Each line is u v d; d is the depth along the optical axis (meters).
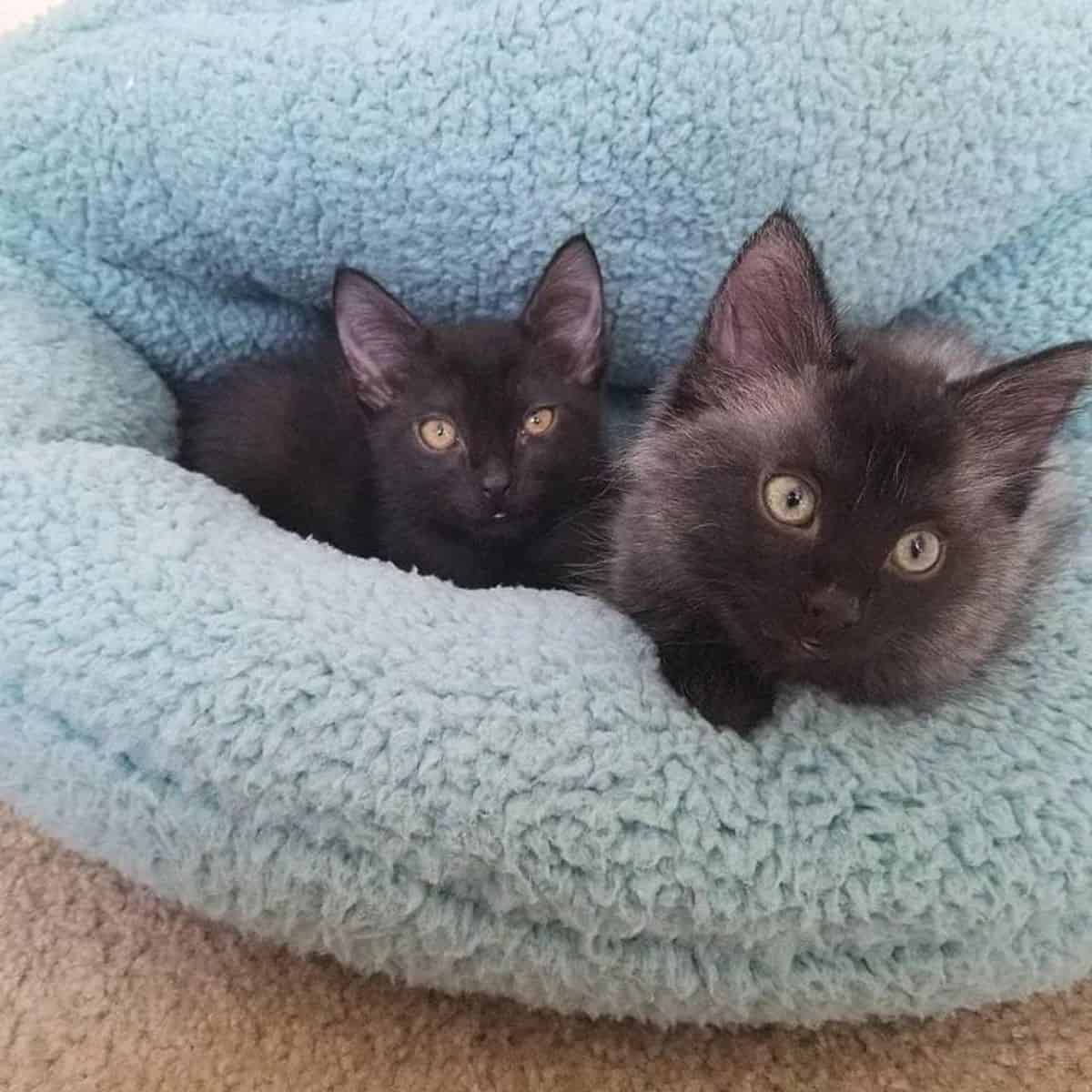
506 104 0.29
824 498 0.23
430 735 0.23
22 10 0.41
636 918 0.23
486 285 0.33
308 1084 0.24
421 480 0.32
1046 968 0.24
